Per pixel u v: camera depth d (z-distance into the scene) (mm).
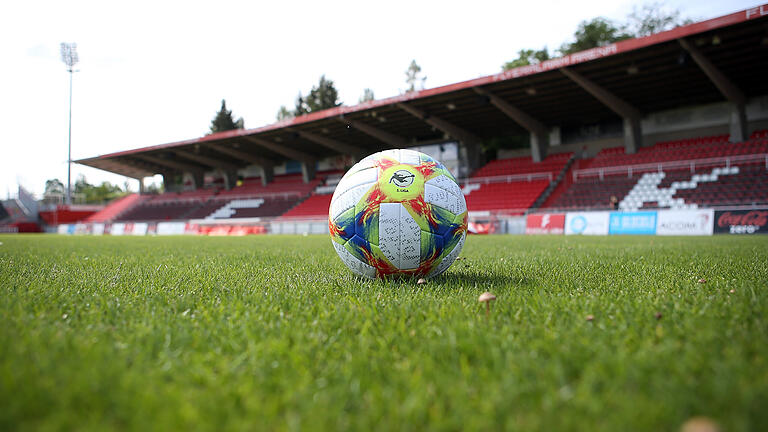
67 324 2186
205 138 33844
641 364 1495
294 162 43000
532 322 2133
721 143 22750
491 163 32062
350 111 26094
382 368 1519
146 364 1587
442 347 1705
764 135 22531
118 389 1362
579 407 1216
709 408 1187
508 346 1708
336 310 2412
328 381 1439
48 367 1522
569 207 23750
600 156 27078
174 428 1140
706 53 17891
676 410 1183
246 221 31641
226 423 1176
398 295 2926
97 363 1562
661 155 24016
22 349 1715
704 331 1866
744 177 20109
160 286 3439
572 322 2109
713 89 22516
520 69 20109
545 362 1559
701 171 21547
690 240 11398
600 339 1804
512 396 1281
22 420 1202
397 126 30359
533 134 28719
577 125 29547
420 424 1172
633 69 19172
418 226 3490
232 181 44469
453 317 2207
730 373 1407
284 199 38156
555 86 22172
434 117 27672
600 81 21234
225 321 2213
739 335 1813
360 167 3717
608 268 4477
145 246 10711
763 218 15453
